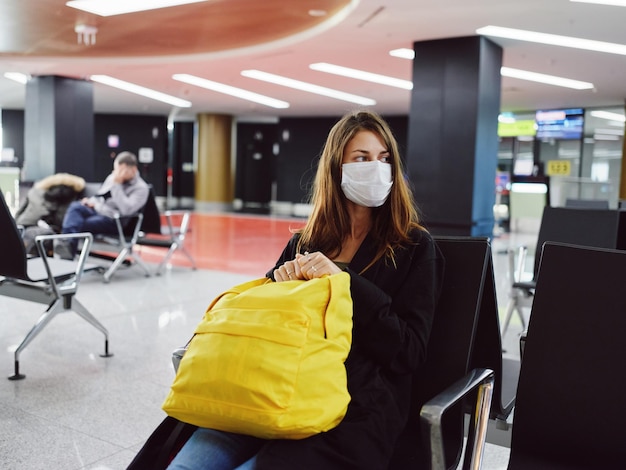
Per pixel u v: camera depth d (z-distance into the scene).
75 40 9.23
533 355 1.61
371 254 1.78
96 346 4.24
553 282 1.61
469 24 7.64
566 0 6.46
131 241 6.84
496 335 1.88
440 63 8.52
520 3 6.65
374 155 1.79
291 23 7.99
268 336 1.41
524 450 1.62
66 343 4.29
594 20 7.26
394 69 10.98
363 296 1.60
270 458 1.40
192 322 5.00
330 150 1.84
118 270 7.41
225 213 19.12
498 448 2.82
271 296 1.49
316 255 1.65
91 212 6.91
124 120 21.64
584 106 15.66
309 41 8.76
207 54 10.17
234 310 1.50
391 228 1.78
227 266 8.16
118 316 5.12
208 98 16.30
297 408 1.38
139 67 11.30
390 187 1.78
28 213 7.37
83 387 3.44
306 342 1.43
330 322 1.47
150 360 3.96
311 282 1.51
